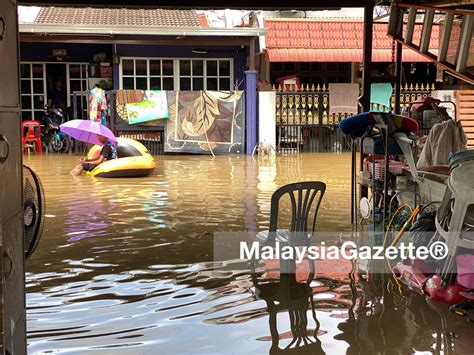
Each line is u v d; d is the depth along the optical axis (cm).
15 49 274
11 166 261
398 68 806
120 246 651
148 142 1631
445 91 1368
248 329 427
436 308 466
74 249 639
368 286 519
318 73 1936
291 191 568
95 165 1214
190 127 1622
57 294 499
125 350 391
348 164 1380
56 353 386
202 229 729
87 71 1830
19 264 275
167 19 1775
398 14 787
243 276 547
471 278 464
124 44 1762
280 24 1783
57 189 1038
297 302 480
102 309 464
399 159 746
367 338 411
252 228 733
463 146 644
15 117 272
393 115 636
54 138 1658
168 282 531
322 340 409
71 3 796
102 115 1582
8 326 247
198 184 1091
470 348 396
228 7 805
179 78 1803
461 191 462
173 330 424
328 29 1789
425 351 392
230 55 1809
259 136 1634
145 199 935
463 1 685
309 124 1667
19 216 277
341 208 850
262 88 1662
